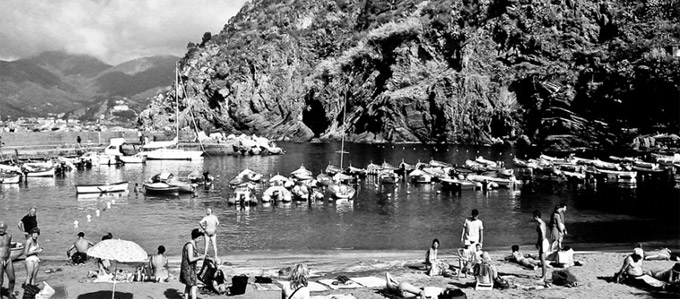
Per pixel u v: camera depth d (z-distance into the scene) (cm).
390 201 6147
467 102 15775
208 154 13038
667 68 13362
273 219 5056
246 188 6334
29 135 11681
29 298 1977
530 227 4703
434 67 17638
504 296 2203
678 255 3425
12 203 6003
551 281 2417
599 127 13812
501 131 15400
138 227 4691
